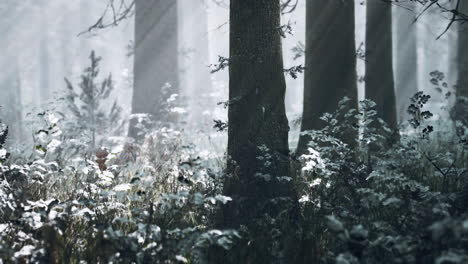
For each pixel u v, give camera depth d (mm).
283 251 4789
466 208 5051
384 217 5523
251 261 4781
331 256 4586
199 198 4328
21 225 4426
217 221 5879
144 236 4535
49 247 4121
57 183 7242
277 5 6129
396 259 3748
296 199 6176
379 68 11219
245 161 6031
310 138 9219
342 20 9227
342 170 6164
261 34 6020
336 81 9172
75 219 5531
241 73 6062
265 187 5977
